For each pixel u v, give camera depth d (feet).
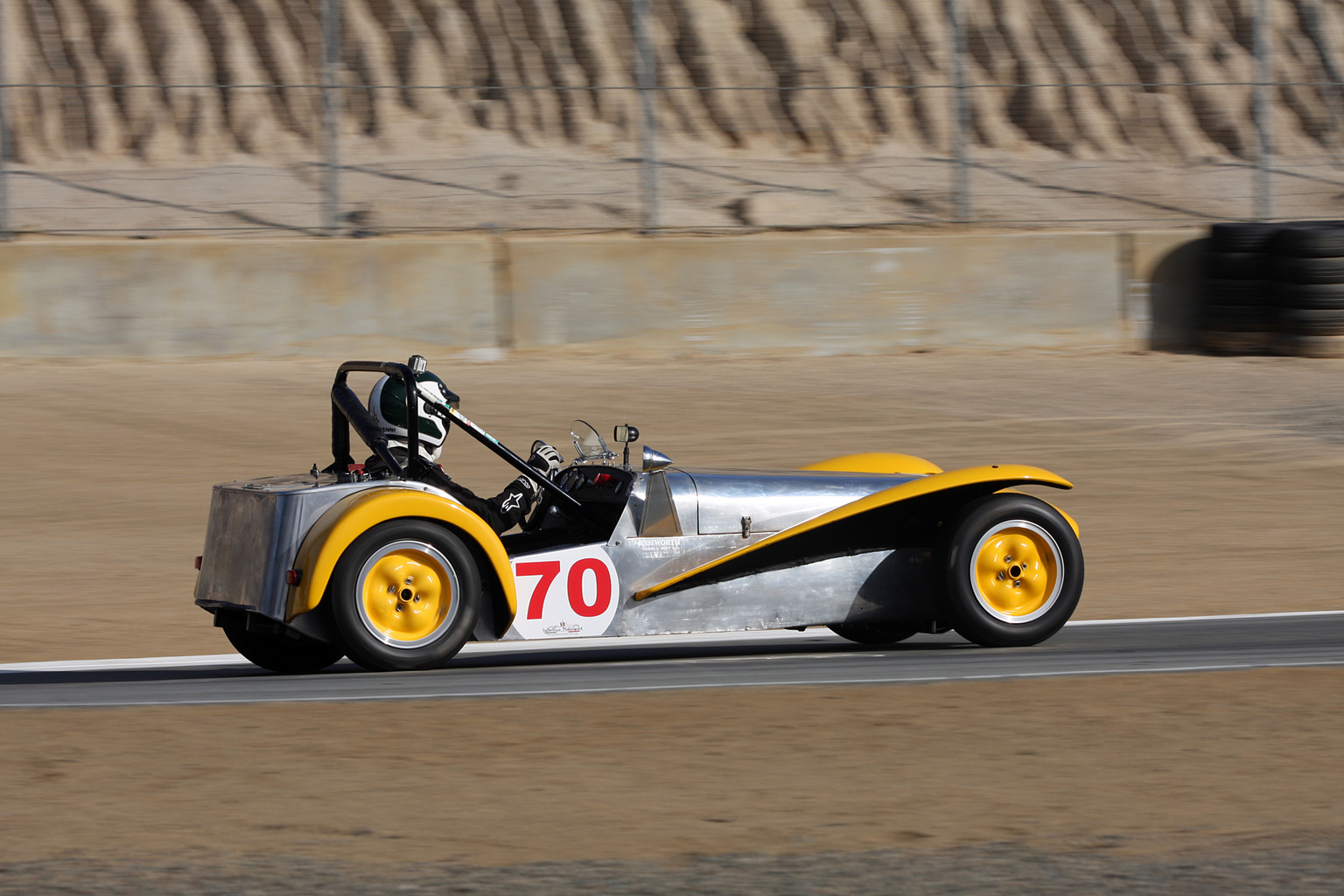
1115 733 72.23
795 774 65.77
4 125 240.32
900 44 381.81
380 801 61.77
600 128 346.13
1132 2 402.52
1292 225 244.22
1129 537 145.79
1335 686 81.97
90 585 126.93
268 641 92.63
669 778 65.05
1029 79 383.86
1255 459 182.39
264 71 346.33
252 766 66.95
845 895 50.49
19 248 214.07
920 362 231.91
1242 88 385.09
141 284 217.77
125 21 346.54
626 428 94.58
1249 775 65.46
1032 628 93.71
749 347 234.38
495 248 228.02
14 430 185.98
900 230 269.85
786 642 104.63
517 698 79.61
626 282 231.50
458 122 340.18
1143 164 363.76
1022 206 330.95
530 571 88.63
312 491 85.56
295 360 220.43
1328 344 237.66
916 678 84.74
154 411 195.31
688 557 91.35
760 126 355.97
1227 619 109.19
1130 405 209.97
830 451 183.32
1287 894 50.57
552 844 56.39
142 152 323.78
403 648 84.69
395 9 357.20
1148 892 50.85
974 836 57.31
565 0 365.81
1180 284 247.70
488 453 181.06
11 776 65.31
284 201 300.40
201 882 51.70
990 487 95.50
